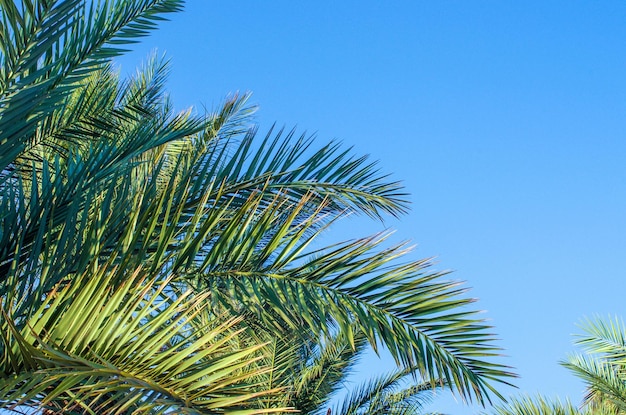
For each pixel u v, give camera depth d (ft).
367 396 35.83
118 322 8.82
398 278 13.12
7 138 12.50
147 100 26.11
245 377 8.46
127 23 15.75
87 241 11.05
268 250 12.60
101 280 9.84
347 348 34.55
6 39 12.38
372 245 13.21
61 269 11.02
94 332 8.52
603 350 32.65
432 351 12.68
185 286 12.66
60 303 9.44
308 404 34.12
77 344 8.44
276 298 12.26
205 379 8.28
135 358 8.44
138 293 9.13
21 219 12.46
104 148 15.26
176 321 8.79
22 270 11.51
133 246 10.94
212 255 12.30
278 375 28.27
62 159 19.47
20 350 8.14
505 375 12.50
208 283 12.23
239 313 13.20
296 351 29.09
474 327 12.87
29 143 18.52
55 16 12.71
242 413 7.93
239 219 12.33
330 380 34.91
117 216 12.21
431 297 13.05
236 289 12.23
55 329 8.60
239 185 15.64
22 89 12.48
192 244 11.87
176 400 8.01
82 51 14.89
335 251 13.07
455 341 12.76
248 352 8.48
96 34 15.05
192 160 15.52
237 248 12.42
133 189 14.67
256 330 15.25
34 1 12.46
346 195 16.93
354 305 12.83
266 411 7.91
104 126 19.70
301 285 12.76
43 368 8.13
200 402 8.07
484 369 12.58
